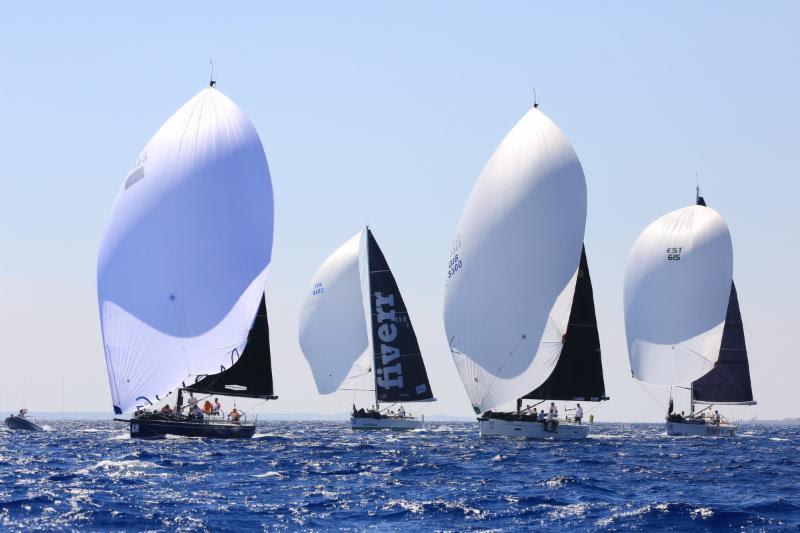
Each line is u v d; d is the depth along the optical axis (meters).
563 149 127.00
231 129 116.94
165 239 113.31
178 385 115.75
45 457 101.06
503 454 111.31
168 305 113.12
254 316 116.69
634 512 61.66
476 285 128.25
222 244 114.81
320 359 183.12
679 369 159.12
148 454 100.31
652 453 119.56
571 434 134.50
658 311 159.62
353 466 92.62
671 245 159.12
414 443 135.12
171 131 115.50
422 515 61.31
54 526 55.78
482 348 128.38
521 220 126.25
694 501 68.94
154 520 57.56
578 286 135.00
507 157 127.25
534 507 65.06
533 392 133.88
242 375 123.44
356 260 183.00
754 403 166.88
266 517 59.78
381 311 181.88
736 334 167.25
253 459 97.50
